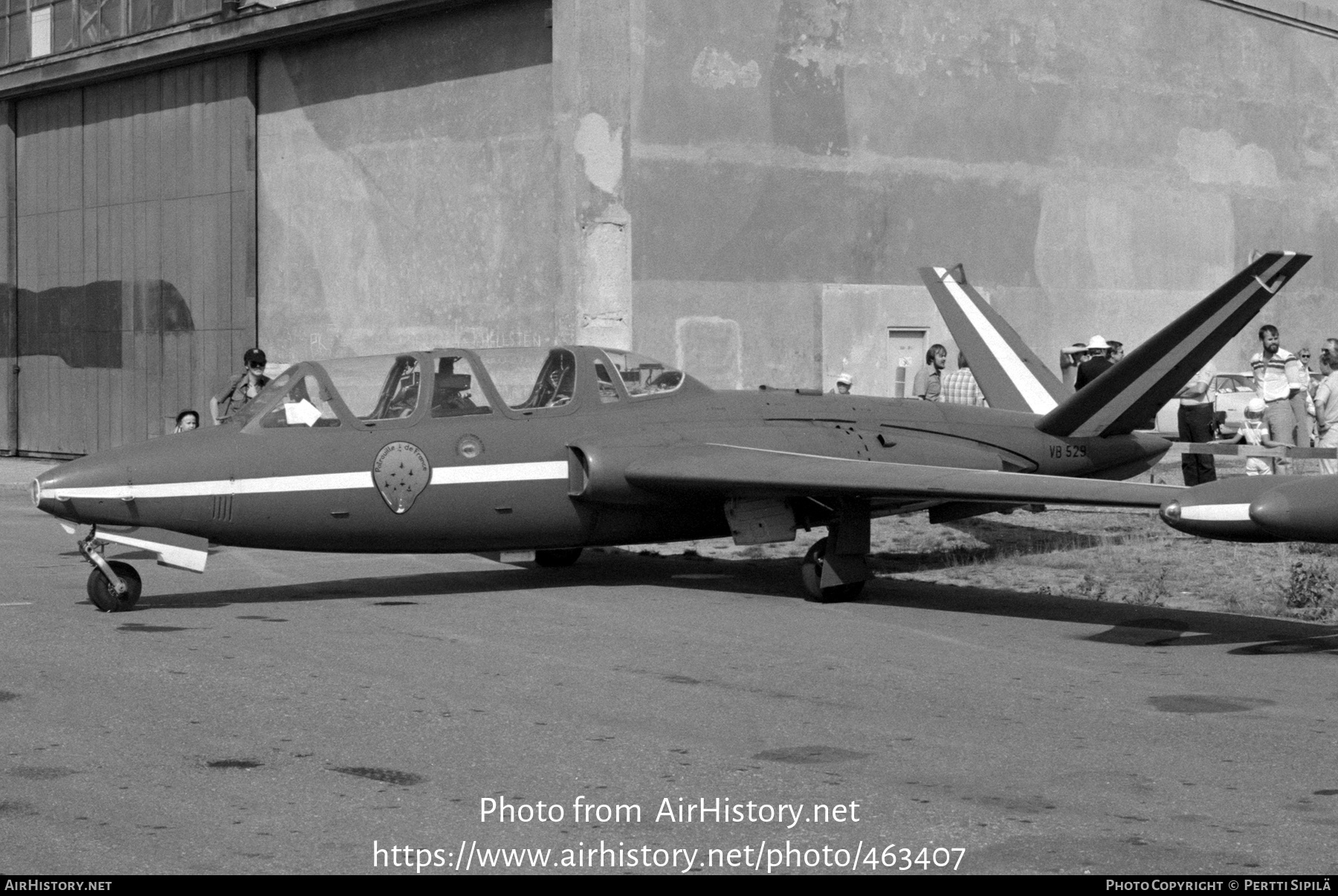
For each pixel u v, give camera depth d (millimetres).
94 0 29172
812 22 23391
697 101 22297
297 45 25703
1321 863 5371
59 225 30609
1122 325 27125
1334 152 30422
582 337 21297
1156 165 27484
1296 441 17109
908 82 24406
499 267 23047
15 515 20016
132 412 29281
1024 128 25719
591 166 21203
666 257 22109
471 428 12016
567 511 12328
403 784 6402
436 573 13906
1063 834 5738
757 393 13898
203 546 11227
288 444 11352
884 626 10867
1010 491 10648
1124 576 13594
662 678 8781
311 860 5406
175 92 27859
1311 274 30422
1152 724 7629
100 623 10609
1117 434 15469
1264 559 14328
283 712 7742
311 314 25828
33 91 30266
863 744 7168
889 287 24297
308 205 25766
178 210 27969
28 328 31594
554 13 21438
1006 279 25625
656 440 12656
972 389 19078
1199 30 28000
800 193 23359
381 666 9031
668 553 15758
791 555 15625
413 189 24141
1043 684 8672
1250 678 8922
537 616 11172
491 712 7773
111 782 6395
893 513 13484
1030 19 25703
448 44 23516
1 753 6859
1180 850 5539
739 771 6637
